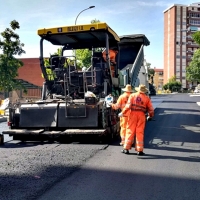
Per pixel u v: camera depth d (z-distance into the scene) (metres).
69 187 4.15
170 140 7.62
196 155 6.04
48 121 7.39
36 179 4.48
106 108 7.23
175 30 86.12
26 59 43.28
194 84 86.94
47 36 8.30
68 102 7.30
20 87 16.11
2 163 5.34
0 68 15.11
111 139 7.68
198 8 87.19
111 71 8.21
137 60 11.23
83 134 7.02
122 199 3.74
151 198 3.78
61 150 6.43
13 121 7.66
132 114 6.13
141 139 6.05
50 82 8.48
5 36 15.29
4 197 3.78
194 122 11.02
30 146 6.95
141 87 6.25
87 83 8.19
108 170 4.96
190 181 4.43
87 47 9.12
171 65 87.75
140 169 5.02
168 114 13.84
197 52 40.44
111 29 8.18
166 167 5.15
